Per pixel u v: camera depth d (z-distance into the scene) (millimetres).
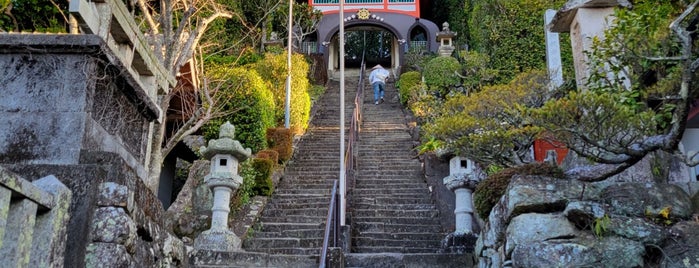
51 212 2398
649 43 4047
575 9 6875
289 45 13836
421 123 13164
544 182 3824
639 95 4230
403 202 8938
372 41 28922
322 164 11227
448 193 8383
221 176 6551
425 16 26547
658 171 4469
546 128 3709
